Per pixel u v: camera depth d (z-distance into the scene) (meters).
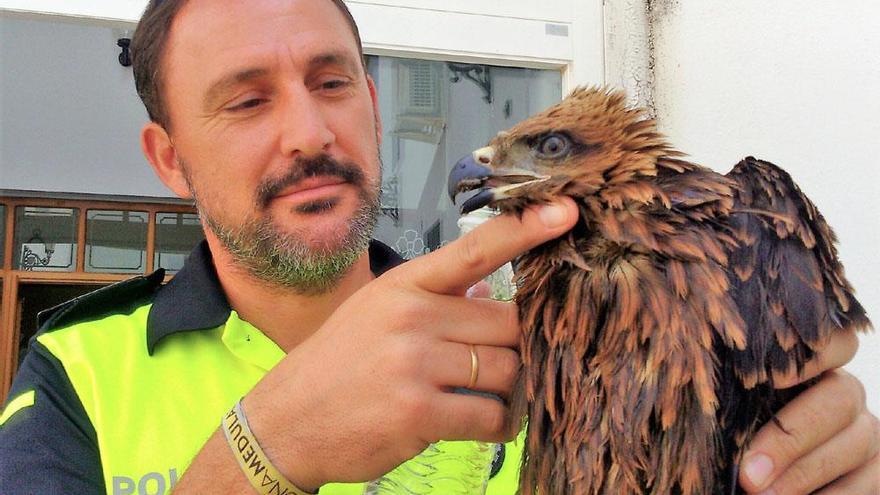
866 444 0.48
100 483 0.58
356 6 1.02
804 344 0.48
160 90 0.65
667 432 0.47
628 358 0.48
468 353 0.48
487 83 1.11
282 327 0.67
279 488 0.47
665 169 0.51
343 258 0.63
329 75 0.63
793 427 0.47
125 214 1.73
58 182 1.67
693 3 1.03
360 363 0.46
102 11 0.97
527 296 0.51
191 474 0.48
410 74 1.09
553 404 0.49
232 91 0.60
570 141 0.52
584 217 0.50
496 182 0.52
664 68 1.06
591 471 0.48
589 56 1.08
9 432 0.58
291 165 0.61
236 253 0.63
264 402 0.48
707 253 0.48
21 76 1.52
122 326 0.66
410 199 1.12
